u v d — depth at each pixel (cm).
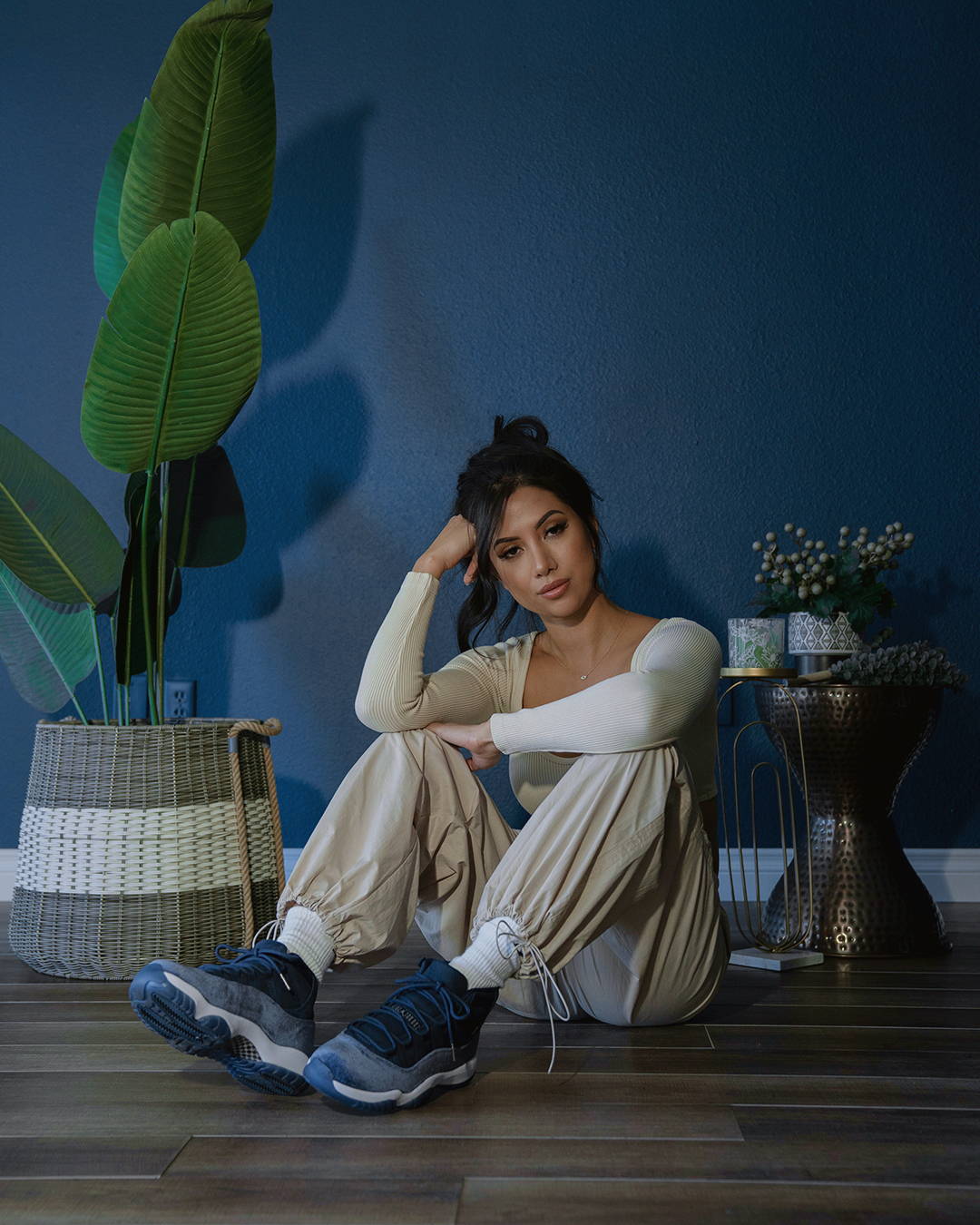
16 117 299
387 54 298
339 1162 114
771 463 287
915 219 289
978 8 292
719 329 290
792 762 235
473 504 162
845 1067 147
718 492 287
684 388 289
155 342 208
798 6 294
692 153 293
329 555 290
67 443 293
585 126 294
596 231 293
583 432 289
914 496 285
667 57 294
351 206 296
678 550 287
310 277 295
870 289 289
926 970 211
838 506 286
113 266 258
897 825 283
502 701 171
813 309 289
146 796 206
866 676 226
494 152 295
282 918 142
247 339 213
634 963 152
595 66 295
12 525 220
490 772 286
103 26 300
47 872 207
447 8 298
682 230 292
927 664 226
